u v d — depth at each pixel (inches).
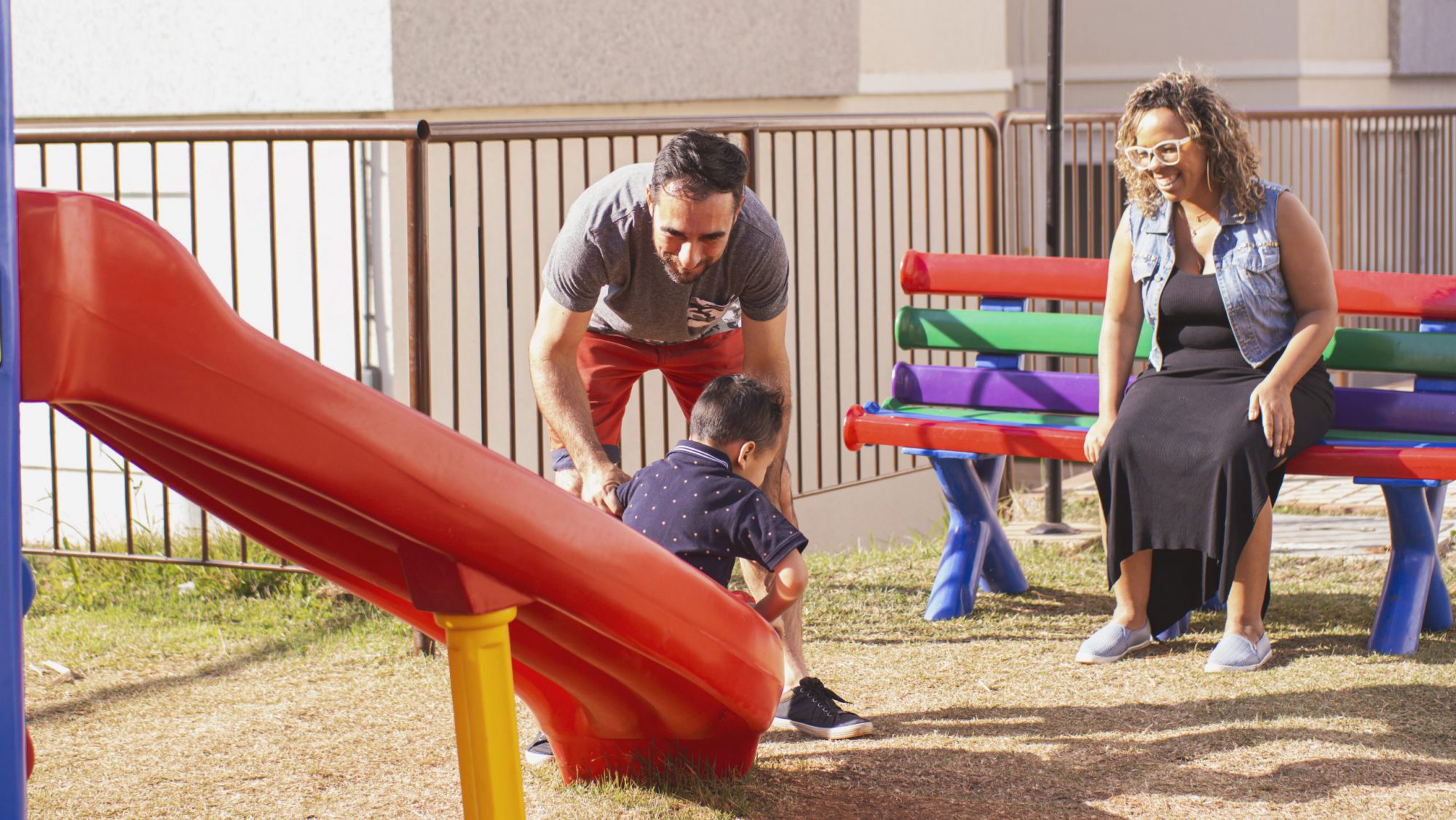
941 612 171.0
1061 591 183.6
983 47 326.0
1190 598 150.0
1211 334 149.0
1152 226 151.9
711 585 96.7
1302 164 312.8
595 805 114.0
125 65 243.1
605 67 259.4
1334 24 377.4
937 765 122.3
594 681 108.6
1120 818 110.1
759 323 129.3
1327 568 189.5
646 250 122.7
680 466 117.3
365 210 223.5
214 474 90.6
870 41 307.1
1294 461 146.5
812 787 117.5
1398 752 121.8
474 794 83.5
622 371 141.9
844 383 298.2
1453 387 156.3
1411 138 351.6
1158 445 144.9
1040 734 129.3
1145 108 146.6
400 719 137.2
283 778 122.3
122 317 71.0
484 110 238.8
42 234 68.2
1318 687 139.8
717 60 279.7
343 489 77.5
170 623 171.6
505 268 243.0
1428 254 348.8
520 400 247.8
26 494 249.3
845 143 298.7
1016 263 181.6
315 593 182.4
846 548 288.8
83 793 119.0
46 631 168.6
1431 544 154.2
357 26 223.8
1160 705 136.6
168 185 239.5
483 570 81.8
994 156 233.5
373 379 223.9
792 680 132.7
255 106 232.8
